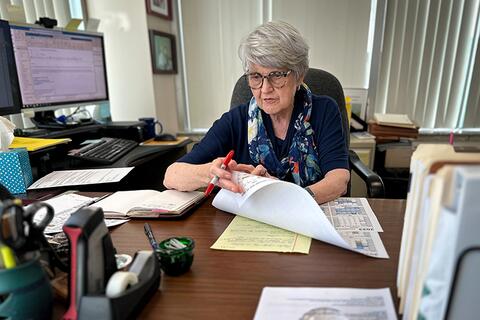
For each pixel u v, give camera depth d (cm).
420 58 229
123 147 153
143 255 56
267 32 98
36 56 141
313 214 68
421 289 36
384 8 224
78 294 45
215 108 253
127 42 211
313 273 58
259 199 76
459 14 220
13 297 42
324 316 46
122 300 45
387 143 218
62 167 129
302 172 113
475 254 32
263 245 68
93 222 47
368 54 236
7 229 42
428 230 36
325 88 137
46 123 158
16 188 101
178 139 194
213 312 49
